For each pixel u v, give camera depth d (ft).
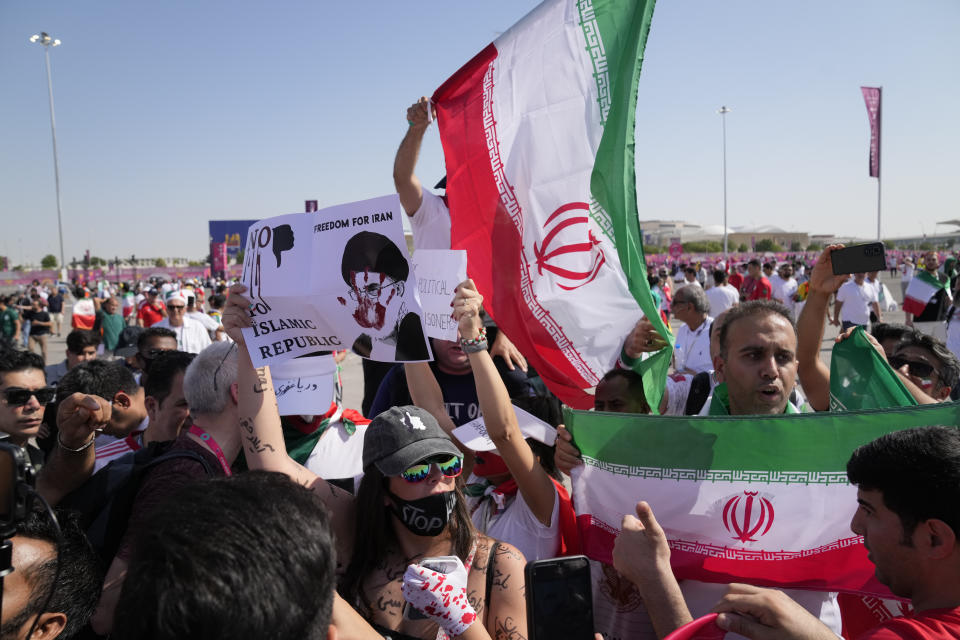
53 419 11.22
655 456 6.91
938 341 10.28
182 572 2.85
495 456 8.20
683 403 10.27
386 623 6.15
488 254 9.07
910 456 4.59
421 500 6.21
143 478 6.84
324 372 9.32
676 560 6.80
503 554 6.41
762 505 6.57
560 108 8.43
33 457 11.05
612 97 8.02
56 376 19.12
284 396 9.09
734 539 6.65
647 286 7.94
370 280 6.98
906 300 30.91
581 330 8.44
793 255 257.14
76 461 7.62
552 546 7.57
